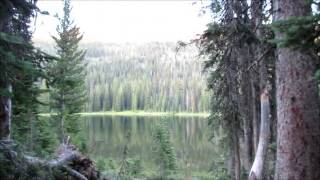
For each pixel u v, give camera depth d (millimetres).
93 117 117250
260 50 10289
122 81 152375
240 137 15344
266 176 12945
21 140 19641
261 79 11453
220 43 10805
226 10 10234
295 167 6965
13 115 17359
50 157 9406
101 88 142625
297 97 6957
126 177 19594
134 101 139875
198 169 37031
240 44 10367
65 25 31812
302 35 4688
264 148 11578
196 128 75938
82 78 30391
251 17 10086
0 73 6562
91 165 10688
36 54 7859
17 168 6996
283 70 7137
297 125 6961
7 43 6797
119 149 49656
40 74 7461
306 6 7027
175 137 63188
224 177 19438
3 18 7281
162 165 36344
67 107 29844
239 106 12633
